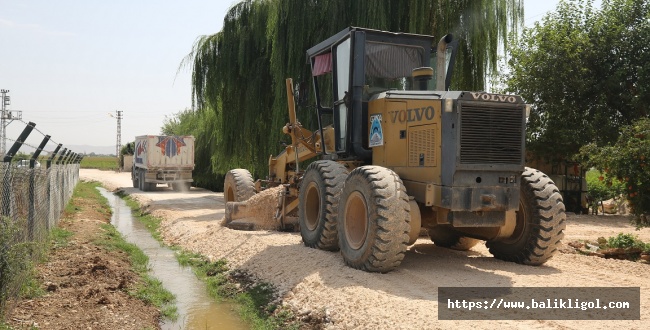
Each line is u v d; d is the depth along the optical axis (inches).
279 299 282.7
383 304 229.1
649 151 358.6
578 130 693.9
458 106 263.1
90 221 577.6
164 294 312.3
